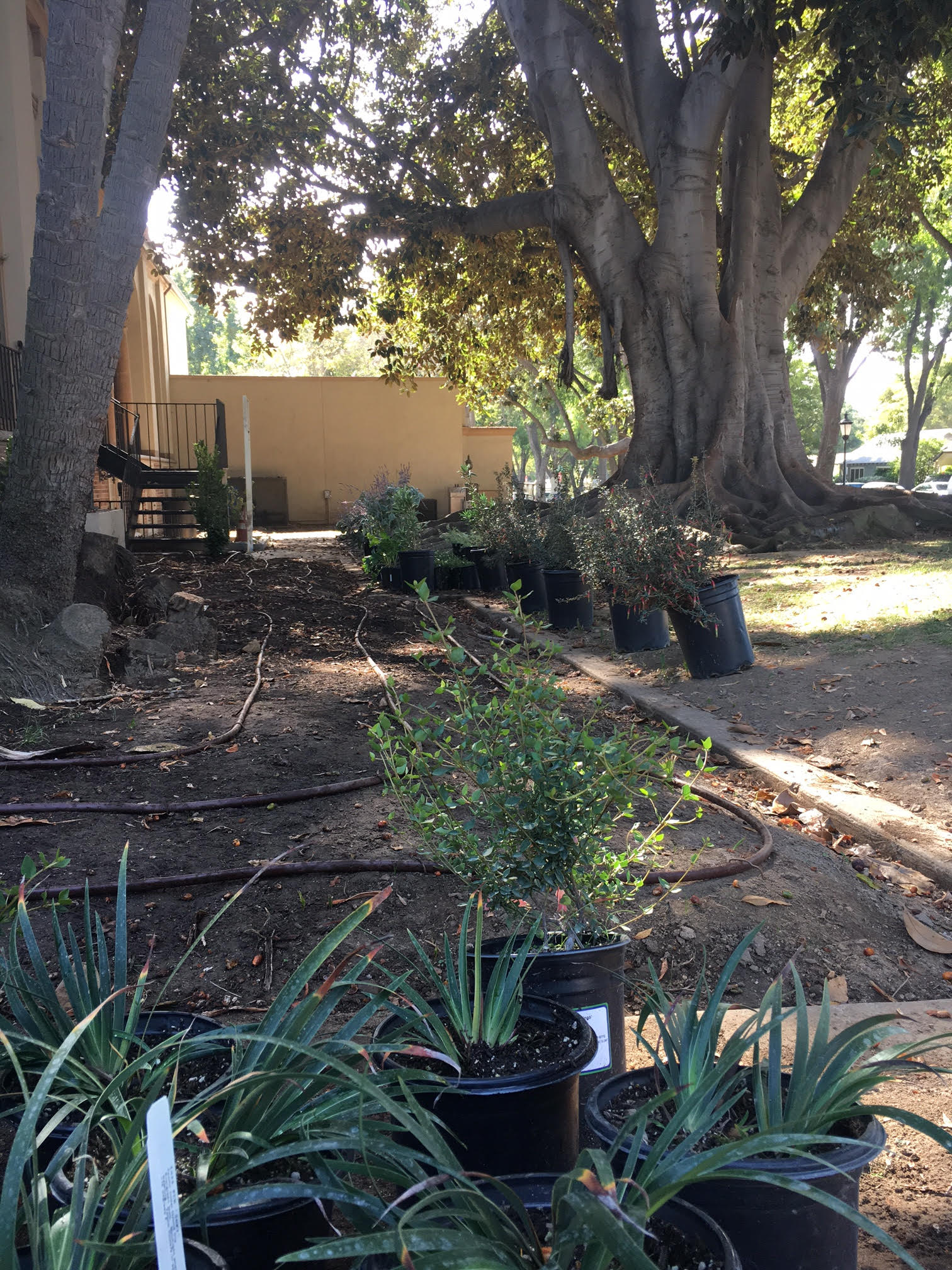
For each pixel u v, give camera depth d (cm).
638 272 1841
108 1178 150
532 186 2366
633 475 1820
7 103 1434
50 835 481
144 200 879
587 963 253
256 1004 330
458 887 406
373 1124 171
